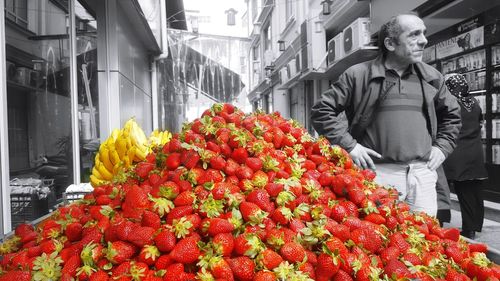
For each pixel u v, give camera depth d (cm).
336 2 1023
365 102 287
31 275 130
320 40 1139
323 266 131
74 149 514
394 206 182
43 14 466
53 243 149
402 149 273
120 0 587
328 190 178
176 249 126
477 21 598
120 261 129
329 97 298
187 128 200
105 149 316
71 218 167
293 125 225
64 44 511
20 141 412
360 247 143
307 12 1300
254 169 170
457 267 157
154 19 855
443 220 324
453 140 291
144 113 902
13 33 405
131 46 726
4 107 284
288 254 130
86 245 135
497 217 507
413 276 135
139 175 187
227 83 1095
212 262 123
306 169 193
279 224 148
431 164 279
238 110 219
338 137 284
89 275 127
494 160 576
